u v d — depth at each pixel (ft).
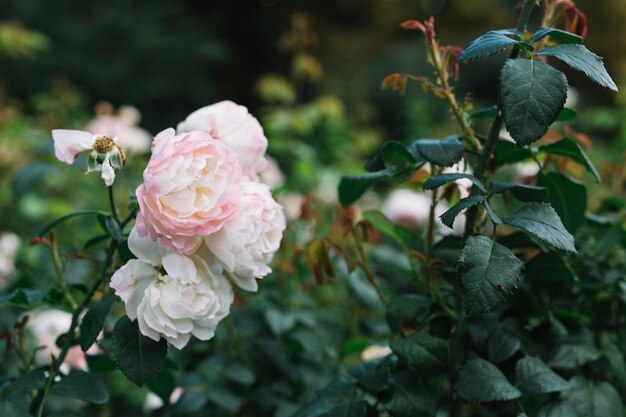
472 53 2.07
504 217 2.14
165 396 2.91
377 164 2.56
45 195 7.16
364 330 3.59
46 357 3.51
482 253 2.05
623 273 2.86
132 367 2.20
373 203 6.89
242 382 3.04
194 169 2.11
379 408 2.76
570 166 2.95
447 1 28.50
